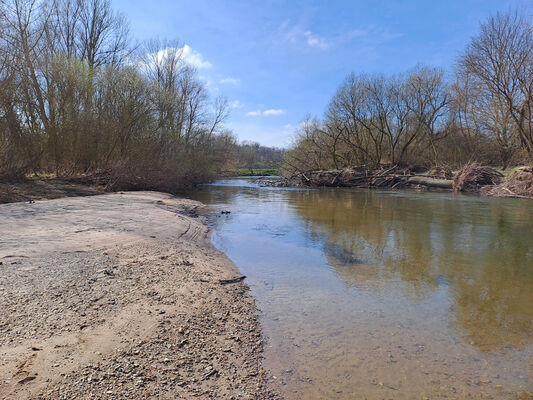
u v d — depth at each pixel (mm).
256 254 7617
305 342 3713
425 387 2959
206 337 3619
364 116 35969
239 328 3957
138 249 6797
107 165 20516
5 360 2705
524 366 3338
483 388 2967
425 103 34500
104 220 9328
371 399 2773
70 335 3230
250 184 37000
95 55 24609
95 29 24266
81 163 19594
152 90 22672
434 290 5453
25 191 13930
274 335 3854
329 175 33344
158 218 10617
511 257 7426
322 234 9828
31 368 2643
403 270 6500
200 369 3008
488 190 23281
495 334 4000
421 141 37219
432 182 28188
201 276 5680
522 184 21391
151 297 4457
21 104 15086
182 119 30500
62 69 17703
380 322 4273
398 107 35500
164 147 26109
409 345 3709
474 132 32750
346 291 5375
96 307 3928
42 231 7359
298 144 38188
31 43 15953
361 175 32781
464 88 31422
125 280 4953
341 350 3561
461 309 4719
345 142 36438
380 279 5961
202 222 11789
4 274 4629
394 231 10297
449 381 3061
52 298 4027
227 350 3416
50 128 17156
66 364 2758
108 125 19906
